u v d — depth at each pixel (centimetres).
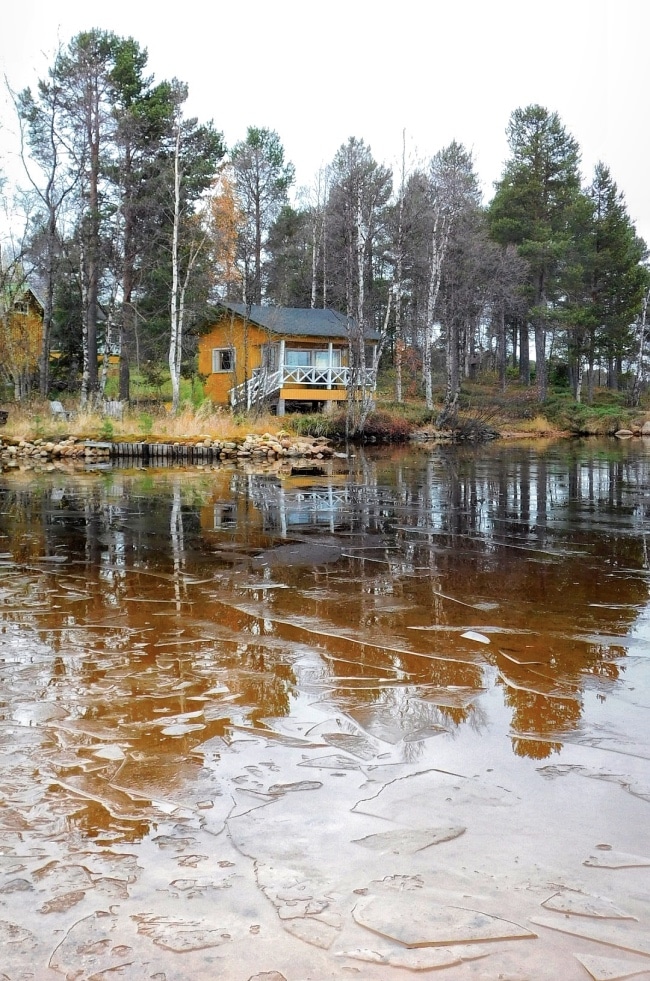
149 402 3105
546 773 311
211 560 748
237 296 3919
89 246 2805
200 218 2930
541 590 628
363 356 2984
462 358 5288
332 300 4738
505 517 1056
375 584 647
